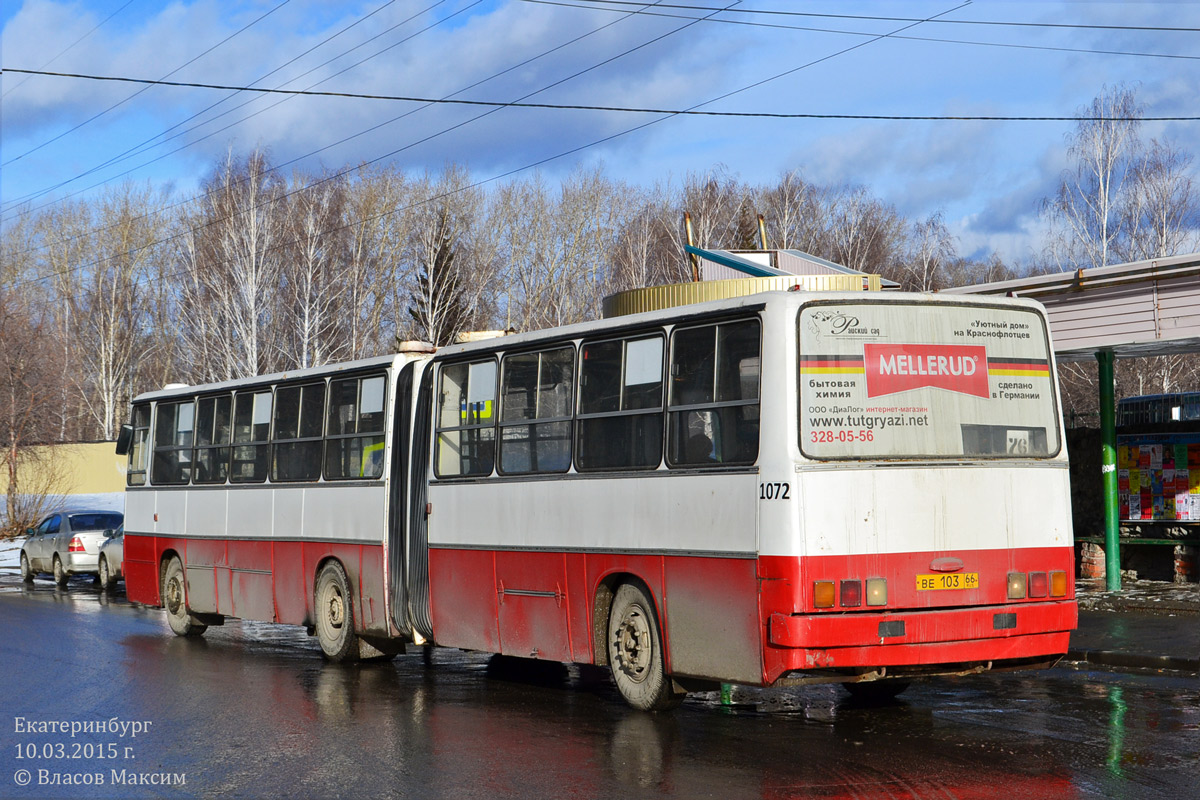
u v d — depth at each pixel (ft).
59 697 38.19
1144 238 152.25
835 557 28.84
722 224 223.10
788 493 28.81
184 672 43.86
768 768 26.89
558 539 35.94
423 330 195.83
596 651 34.55
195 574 55.88
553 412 36.70
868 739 29.86
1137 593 56.29
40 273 245.86
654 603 32.76
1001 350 31.71
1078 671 40.55
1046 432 31.96
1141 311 54.49
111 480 160.45
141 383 240.12
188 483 57.26
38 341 160.76
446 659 47.60
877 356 30.14
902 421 30.09
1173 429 62.69
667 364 32.71
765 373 29.68
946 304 31.19
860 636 28.71
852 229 223.30
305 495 48.78
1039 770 26.14
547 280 230.48
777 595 28.71
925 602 29.50
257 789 25.90
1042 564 31.12
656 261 223.71
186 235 209.67
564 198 233.55
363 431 45.83
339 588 46.50
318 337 189.88
